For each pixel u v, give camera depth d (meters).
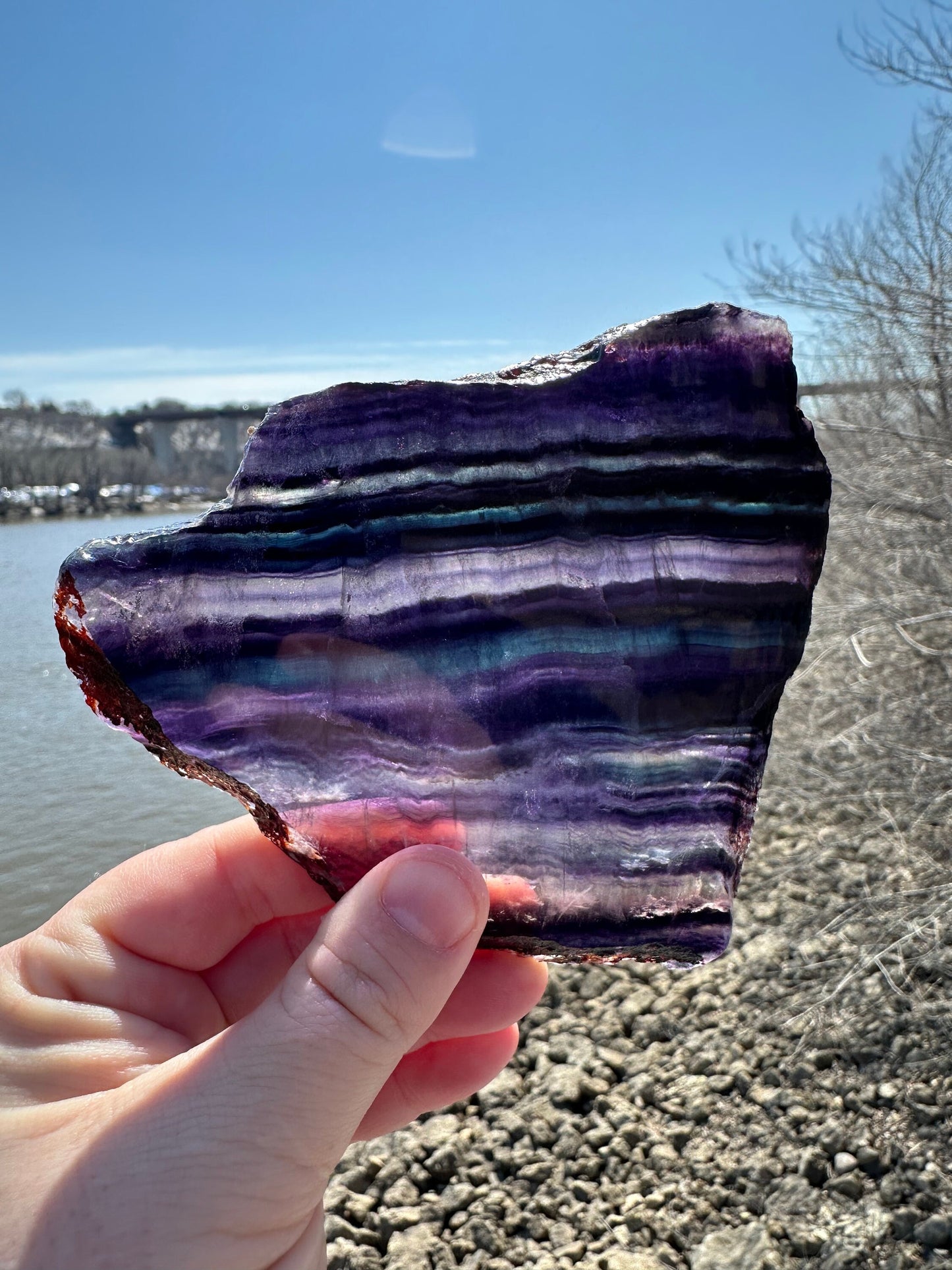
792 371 0.15
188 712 0.14
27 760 0.71
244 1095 0.13
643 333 0.15
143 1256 0.12
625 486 0.15
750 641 0.15
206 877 0.18
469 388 0.15
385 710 0.15
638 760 0.15
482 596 0.15
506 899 0.15
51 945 0.17
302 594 0.15
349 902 0.14
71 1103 0.13
